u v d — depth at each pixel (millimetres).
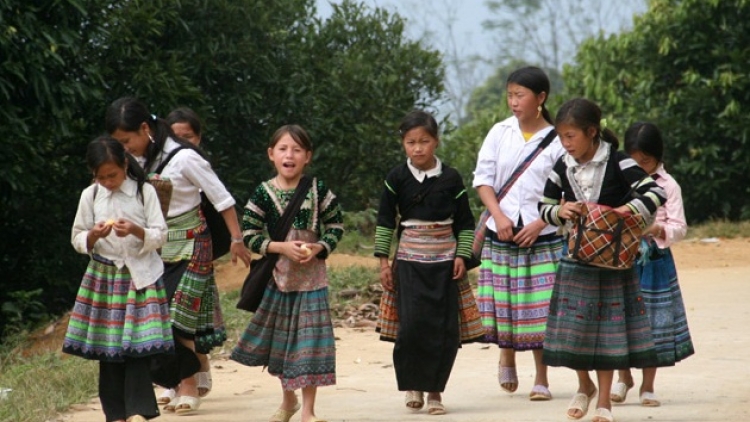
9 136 25406
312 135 37438
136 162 13344
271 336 13891
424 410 14930
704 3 44781
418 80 42219
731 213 45688
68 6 26594
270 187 14102
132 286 12930
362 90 39719
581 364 13250
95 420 14680
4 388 17094
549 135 15484
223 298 25781
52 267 30594
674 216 14812
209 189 14664
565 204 13250
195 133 16375
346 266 28484
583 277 13305
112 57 30625
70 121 28828
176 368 14320
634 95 46500
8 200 27062
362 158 39875
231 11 34281
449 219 14820
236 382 17688
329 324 13773
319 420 13484
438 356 14500
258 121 36562
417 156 14711
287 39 37250
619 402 15141
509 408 14844
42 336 26453
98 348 12930
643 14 47156
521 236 15133
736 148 44719
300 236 13969
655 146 14836
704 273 31281
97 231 12617
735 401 14961
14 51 24984
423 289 14586
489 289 15562
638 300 13344
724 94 43719
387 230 15023
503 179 15586
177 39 33906
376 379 17625
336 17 41781
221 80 35000
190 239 14602
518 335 15273
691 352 15258
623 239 12938
